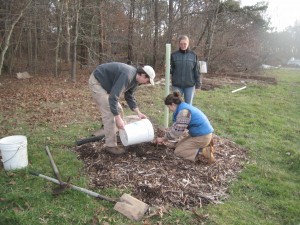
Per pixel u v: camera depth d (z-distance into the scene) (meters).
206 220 3.33
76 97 9.23
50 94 9.47
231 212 3.51
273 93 11.67
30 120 6.51
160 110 7.86
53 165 4.25
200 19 16.06
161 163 4.32
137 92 10.35
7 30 11.44
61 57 17.44
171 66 5.93
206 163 4.49
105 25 14.59
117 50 16.02
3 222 3.16
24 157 4.21
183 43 5.67
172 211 3.44
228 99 9.86
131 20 15.35
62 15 12.88
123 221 3.26
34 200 3.53
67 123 6.38
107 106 4.33
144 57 16.45
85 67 16.03
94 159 4.48
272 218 3.49
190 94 6.00
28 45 15.06
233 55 17.31
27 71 14.88
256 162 4.91
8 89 10.30
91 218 3.27
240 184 4.12
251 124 7.08
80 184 3.89
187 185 3.89
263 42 20.22
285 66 31.70
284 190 4.07
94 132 5.66
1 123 6.24
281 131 6.64
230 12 16.55
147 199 3.62
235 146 5.41
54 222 3.20
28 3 10.96
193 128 4.31
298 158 4.93
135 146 4.72
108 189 3.79
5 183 3.82
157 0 15.48
